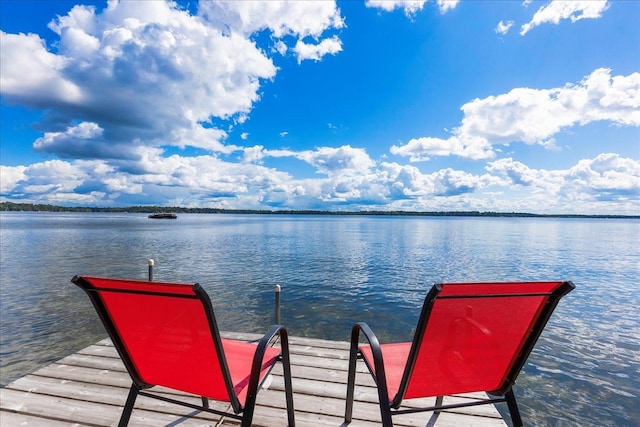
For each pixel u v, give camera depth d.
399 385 1.87
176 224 76.62
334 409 2.59
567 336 8.08
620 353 7.09
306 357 3.58
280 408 2.59
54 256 20.41
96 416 2.43
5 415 2.42
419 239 37.72
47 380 2.94
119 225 65.56
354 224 89.06
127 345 1.84
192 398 2.73
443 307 1.63
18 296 11.42
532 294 1.63
